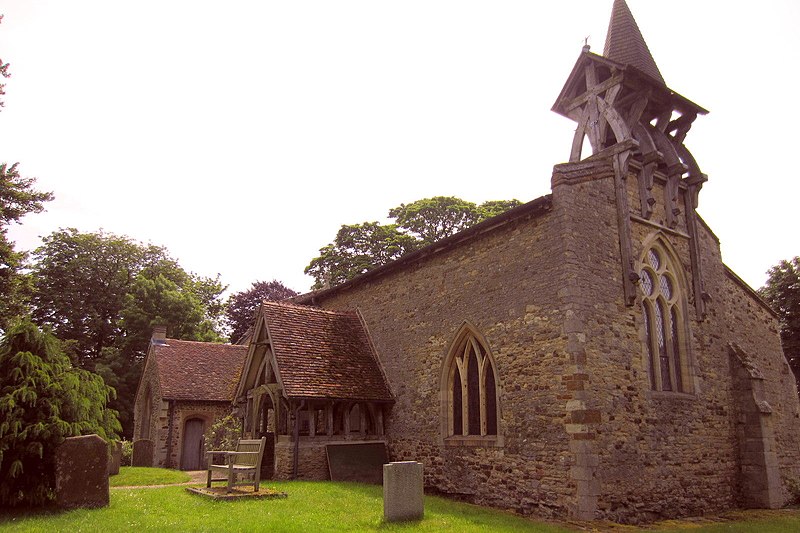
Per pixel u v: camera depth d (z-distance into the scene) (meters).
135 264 42.59
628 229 14.30
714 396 15.49
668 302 15.43
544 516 12.48
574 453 12.04
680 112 17.09
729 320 17.52
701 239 17.28
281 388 17.22
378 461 17.44
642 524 12.22
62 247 39.84
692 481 13.98
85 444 10.76
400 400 17.98
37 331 11.27
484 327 15.16
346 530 9.12
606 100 15.48
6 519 9.50
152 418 26.41
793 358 28.41
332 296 23.22
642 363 13.76
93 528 8.69
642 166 15.39
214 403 25.66
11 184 20.47
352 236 37.56
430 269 17.67
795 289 28.81
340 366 18.27
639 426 13.16
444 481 15.65
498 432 14.12
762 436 15.38
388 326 19.27
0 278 20.61
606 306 13.41
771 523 12.54
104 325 39.88
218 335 44.94
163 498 11.91
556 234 13.50
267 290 50.19
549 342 13.14
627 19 18.66
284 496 12.20
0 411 10.23
